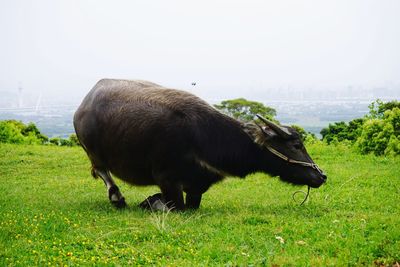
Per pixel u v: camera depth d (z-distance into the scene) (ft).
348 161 55.26
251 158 33.47
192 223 28.73
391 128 58.18
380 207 32.83
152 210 32.42
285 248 23.50
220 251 23.35
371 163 53.16
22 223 29.32
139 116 33.37
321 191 39.47
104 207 35.45
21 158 61.31
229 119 33.58
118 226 28.55
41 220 30.22
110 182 36.76
